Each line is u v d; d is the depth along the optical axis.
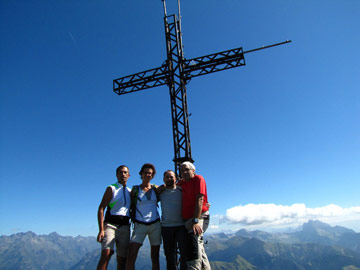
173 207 3.68
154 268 3.66
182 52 7.26
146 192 3.89
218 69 7.13
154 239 3.72
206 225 3.66
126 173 4.02
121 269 3.67
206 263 3.78
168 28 7.43
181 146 6.60
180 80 7.05
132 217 3.79
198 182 3.57
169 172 3.88
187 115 6.84
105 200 3.73
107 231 3.61
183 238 3.50
